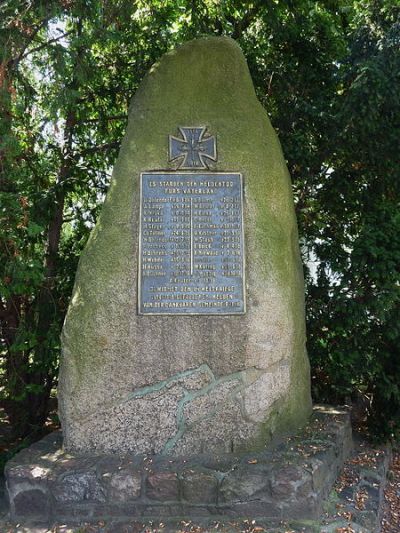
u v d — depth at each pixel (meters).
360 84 5.87
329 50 7.16
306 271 6.81
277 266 4.34
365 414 6.24
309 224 7.16
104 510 3.76
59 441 4.46
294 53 7.27
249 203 4.40
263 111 4.73
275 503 3.69
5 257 5.15
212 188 4.40
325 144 6.75
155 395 4.18
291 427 4.51
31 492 3.79
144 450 4.16
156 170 4.43
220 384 4.20
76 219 7.16
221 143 4.48
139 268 4.26
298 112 6.77
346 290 5.91
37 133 6.77
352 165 6.83
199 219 4.36
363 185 6.97
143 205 4.36
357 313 5.71
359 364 5.82
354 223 7.09
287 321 4.34
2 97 4.88
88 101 7.30
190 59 4.67
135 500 3.76
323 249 6.88
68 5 5.17
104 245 4.30
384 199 6.80
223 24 7.53
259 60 7.38
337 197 7.05
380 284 5.61
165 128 4.50
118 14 6.22
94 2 5.29
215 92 4.62
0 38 4.87
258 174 4.46
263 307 4.25
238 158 4.46
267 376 4.26
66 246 6.95
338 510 3.90
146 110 4.57
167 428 4.17
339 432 4.60
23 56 5.39
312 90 7.02
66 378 4.20
